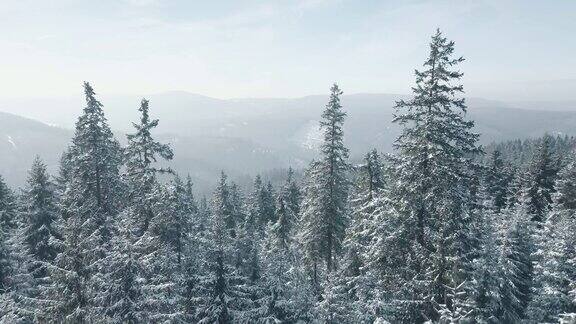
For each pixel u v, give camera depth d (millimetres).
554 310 25328
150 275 19703
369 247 22422
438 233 19781
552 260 26000
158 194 25734
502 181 57875
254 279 24875
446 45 19375
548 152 49344
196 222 29125
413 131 20359
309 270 32250
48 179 37406
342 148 31312
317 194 32312
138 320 17500
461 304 19188
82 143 33219
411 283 20234
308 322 22484
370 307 20156
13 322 18141
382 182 32750
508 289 25188
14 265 26078
